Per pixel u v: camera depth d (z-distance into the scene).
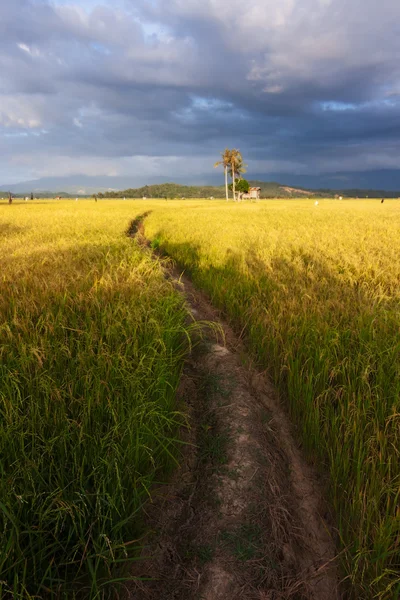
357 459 2.89
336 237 12.56
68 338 3.98
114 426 2.82
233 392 4.40
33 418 2.72
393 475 2.78
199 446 3.60
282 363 4.61
